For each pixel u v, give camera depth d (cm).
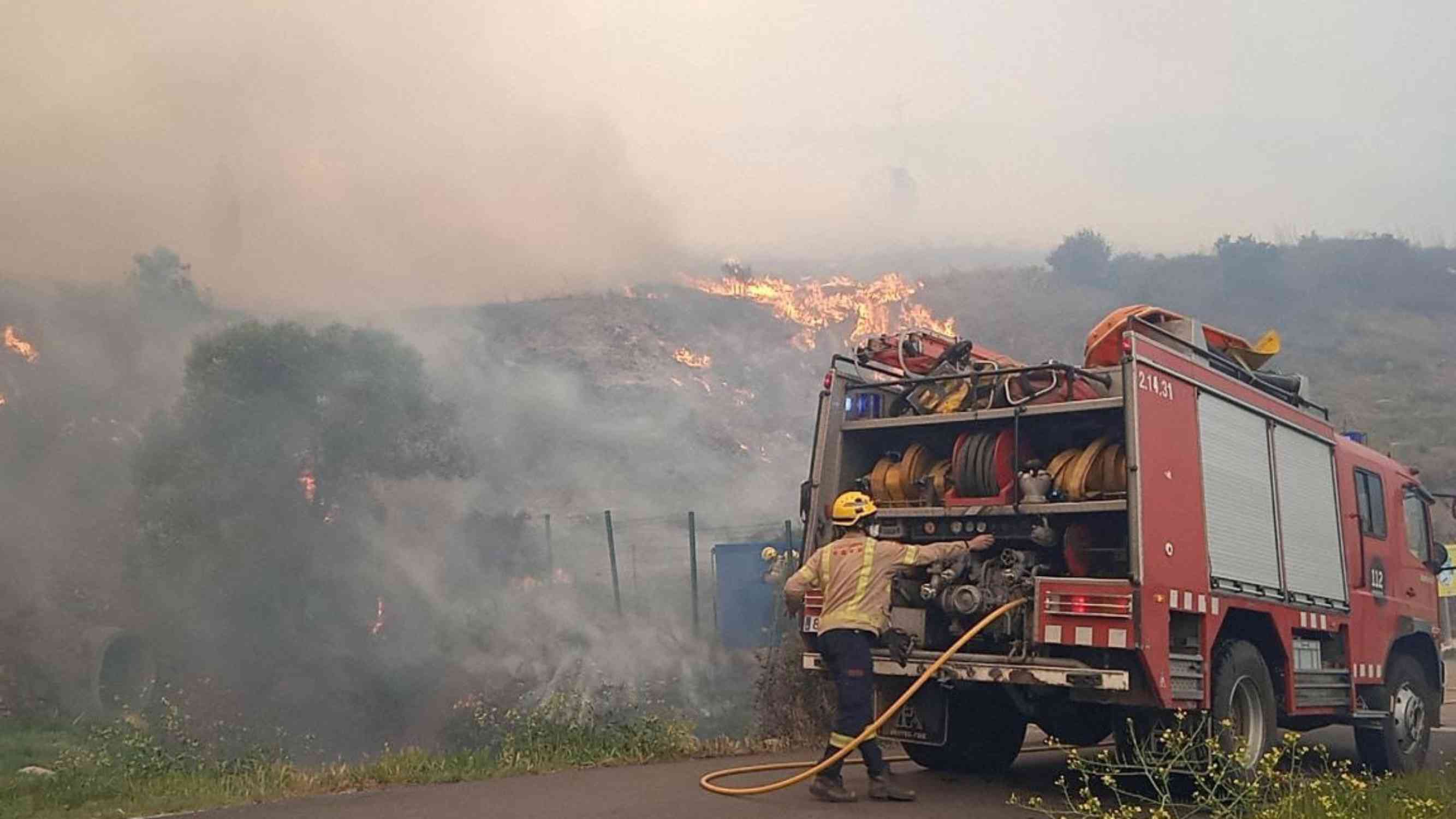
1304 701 1003
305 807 791
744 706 1382
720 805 806
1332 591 1066
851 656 829
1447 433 5081
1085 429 905
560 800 821
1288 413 1047
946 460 971
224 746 1455
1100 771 957
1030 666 840
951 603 873
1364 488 1167
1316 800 755
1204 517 895
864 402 991
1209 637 877
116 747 1095
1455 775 938
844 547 857
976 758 1030
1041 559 904
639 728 1094
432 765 945
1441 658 1260
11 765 1168
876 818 779
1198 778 788
